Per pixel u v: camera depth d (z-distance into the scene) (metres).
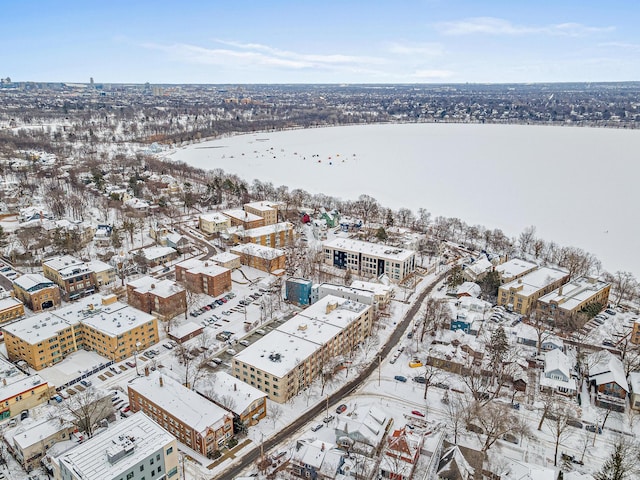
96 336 168.00
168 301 190.00
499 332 162.00
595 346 181.38
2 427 132.38
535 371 165.75
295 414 142.12
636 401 143.88
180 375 158.50
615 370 152.75
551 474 110.50
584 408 146.00
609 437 133.62
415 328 191.12
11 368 149.88
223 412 129.38
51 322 169.88
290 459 119.81
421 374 163.12
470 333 187.88
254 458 124.19
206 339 177.38
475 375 158.62
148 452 105.69
